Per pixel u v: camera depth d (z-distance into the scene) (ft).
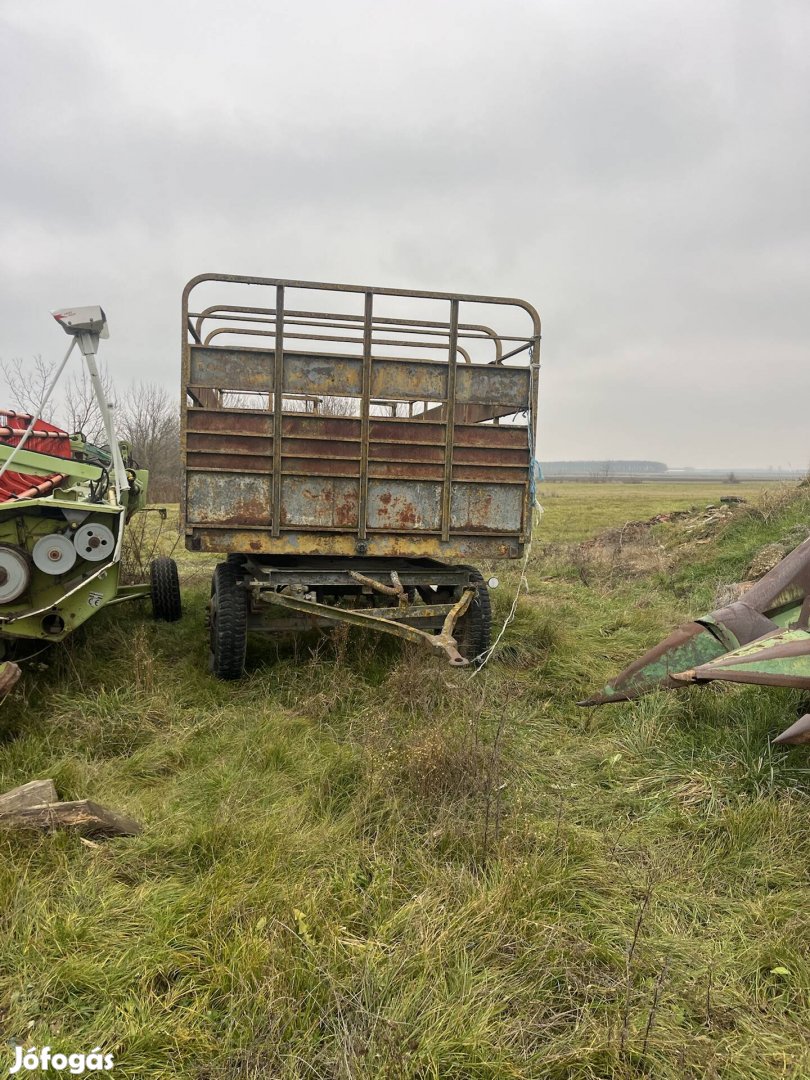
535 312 18.84
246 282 17.29
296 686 17.60
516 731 15.56
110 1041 7.38
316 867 10.43
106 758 14.03
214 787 12.83
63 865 9.99
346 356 17.97
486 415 22.17
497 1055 7.28
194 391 17.90
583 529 63.36
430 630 20.75
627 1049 7.37
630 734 15.01
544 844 10.91
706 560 35.04
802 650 12.23
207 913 9.05
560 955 8.66
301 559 20.68
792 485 42.93
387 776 12.53
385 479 18.48
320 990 7.98
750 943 9.11
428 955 8.42
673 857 10.93
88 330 16.94
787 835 11.04
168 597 23.34
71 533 16.25
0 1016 7.65
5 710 14.90
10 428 20.25
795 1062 7.36
